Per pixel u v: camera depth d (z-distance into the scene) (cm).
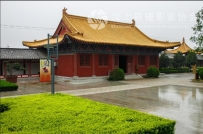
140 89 2284
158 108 1390
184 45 7194
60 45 3195
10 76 2984
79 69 3073
